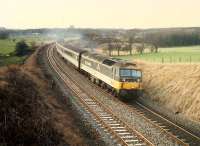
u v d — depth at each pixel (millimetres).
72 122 23469
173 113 27547
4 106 19078
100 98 31906
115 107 28234
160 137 20391
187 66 35625
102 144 19172
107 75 34844
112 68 33000
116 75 31844
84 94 33688
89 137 20453
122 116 25250
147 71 40094
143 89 35906
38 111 22312
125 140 19609
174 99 29922
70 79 44031
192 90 28625
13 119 17750
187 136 21047
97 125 22766
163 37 104875
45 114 22688
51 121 21453
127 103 31188
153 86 35125
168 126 23281
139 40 92875
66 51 66875
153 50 74875
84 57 47750
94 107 28016
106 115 25281
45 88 34531
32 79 36062
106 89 36812
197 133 22062
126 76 31406
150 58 57219
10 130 16422
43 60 64625
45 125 19391
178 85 31297
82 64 49625
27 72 39938
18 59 57312
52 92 33438
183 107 27875
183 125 23875
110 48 74562
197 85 28797
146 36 104938
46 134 18016
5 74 31062
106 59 37031
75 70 56188
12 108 19484
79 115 25594
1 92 21406
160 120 24875
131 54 70562
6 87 23906
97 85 40562
